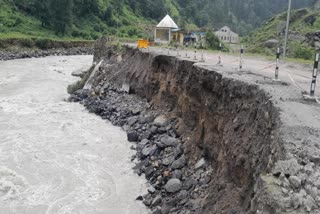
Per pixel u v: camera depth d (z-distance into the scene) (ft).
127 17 379.14
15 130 77.92
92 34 326.85
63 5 309.42
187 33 198.39
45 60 210.79
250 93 40.19
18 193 51.19
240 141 36.96
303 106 33.37
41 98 108.88
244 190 32.60
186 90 62.85
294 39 152.35
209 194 41.75
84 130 79.97
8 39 233.35
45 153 65.77
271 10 629.10
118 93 102.53
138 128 75.77
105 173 58.13
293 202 19.98
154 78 86.22
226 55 102.32
